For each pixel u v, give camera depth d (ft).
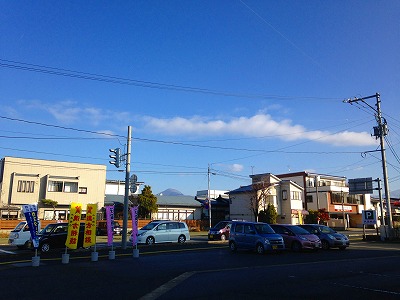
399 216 230.07
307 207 221.46
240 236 70.74
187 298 29.32
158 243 88.53
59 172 175.01
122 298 29.35
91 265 50.44
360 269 45.93
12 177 164.45
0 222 133.69
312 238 71.97
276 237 66.59
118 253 68.44
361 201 237.25
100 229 137.69
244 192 192.44
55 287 34.17
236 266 48.98
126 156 82.23
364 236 109.40
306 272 43.34
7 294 31.09
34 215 51.01
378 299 29.14
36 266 49.34
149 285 34.99
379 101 106.32
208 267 48.01
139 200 182.09
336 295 30.55
